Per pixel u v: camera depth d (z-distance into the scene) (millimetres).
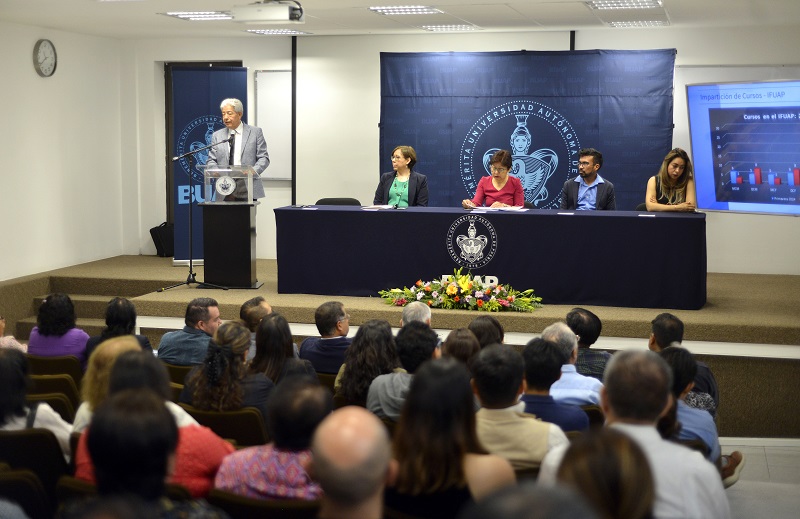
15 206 8922
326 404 2609
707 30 9352
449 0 7445
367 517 1720
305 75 10289
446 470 2303
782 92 6512
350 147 10297
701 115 7105
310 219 7516
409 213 7332
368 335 4043
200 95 9812
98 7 7812
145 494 1936
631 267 7016
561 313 6848
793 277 9172
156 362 2932
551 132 9703
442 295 7012
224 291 7785
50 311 5172
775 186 6688
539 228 7117
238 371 3621
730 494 5043
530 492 1066
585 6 7750
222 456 2838
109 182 10516
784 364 6410
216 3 7582
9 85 8781
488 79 9766
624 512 1568
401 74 9914
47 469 3113
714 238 9547
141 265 9867
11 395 3205
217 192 7789
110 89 10484
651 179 7484
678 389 3811
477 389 2932
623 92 9492
